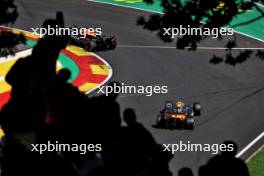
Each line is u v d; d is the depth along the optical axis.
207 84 63.34
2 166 21.00
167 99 55.59
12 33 78.38
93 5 101.06
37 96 14.45
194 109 50.12
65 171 17.95
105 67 67.50
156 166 34.22
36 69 12.97
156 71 67.25
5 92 52.44
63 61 68.38
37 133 16.45
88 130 40.31
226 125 48.72
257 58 77.75
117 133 41.44
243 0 104.81
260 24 95.25
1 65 61.97
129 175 27.62
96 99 52.91
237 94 60.09
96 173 17.12
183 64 71.75
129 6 101.19
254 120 51.22
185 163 37.53
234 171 36.69
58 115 13.51
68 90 17.14
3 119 23.00
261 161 38.59
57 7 98.06
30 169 19.31
